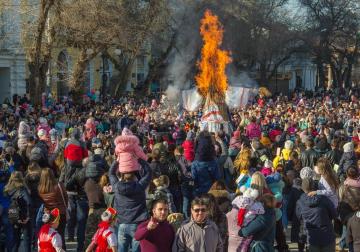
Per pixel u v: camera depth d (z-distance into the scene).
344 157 12.48
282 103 37.28
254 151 13.82
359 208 9.21
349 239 8.73
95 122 22.08
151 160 11.55
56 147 14.80
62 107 31.20
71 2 33.84
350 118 25.88
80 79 39.59
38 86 33.66
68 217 10.35
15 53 45.16
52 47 34.88
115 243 8.01
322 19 63.62
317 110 28.64
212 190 8.63
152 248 6.49
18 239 9.78
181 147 12.26
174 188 11.27
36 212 9.99
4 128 19.80
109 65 61.25
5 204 9.70
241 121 22.31
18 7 36.84
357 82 92.25
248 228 7.28
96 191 9.52
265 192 8.10
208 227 6.46
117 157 8.63
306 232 8.73
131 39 38.16
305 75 93.19
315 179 9.72
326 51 64.94
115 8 36.16
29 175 10.06
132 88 63.94
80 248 10.36
